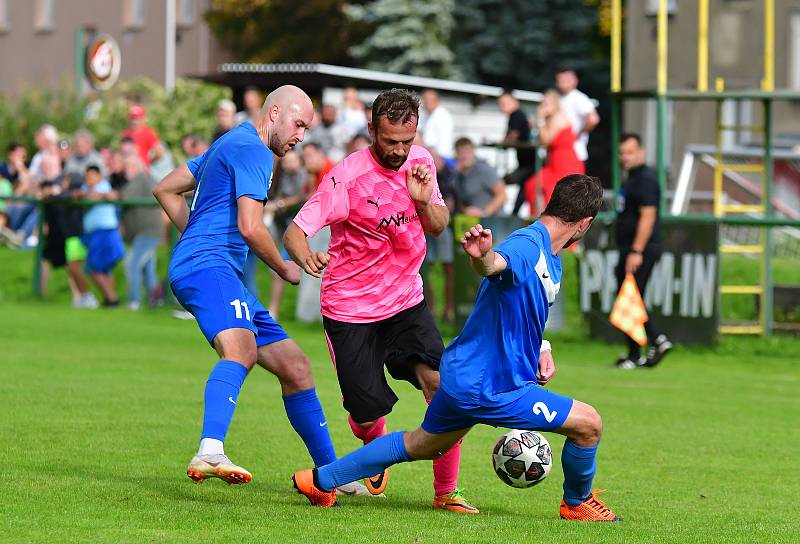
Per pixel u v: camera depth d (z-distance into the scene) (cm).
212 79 8694
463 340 1775
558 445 2648
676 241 4744
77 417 2681
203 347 4334
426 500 2011
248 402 3066
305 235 1894
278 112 1925
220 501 1877
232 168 1889
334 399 3177
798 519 1911
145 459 2217
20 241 7156
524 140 5519
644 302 4194
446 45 13475
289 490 2020
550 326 5022
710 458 2498
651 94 5100
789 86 8581
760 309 5003
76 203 5772
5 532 1612
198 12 14062
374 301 1980
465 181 5091
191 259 1892
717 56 8638
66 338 4494
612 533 1738
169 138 8756
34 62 15312
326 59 13862
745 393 3600
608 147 13150
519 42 13162
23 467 2092
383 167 1941
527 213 5850
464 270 4984
